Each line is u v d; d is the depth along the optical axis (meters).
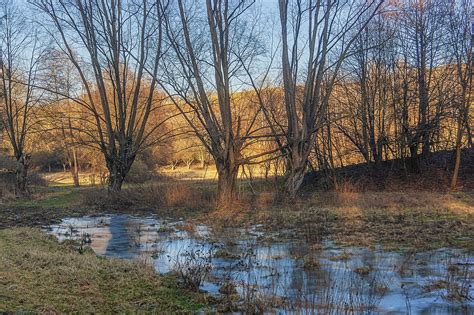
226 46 21.12
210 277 8.45
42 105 33.56
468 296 7.16
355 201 20.12
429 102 28.11
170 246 11.93
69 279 7.43
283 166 27.22
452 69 27.48
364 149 29.64
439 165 29.48
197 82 21.91
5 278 7.08
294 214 17.19
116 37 25.86
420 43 28.09
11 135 32.16
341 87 30.89
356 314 6.30
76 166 46.09
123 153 25.59
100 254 11.03
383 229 13.30
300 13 21.48
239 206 19.95
